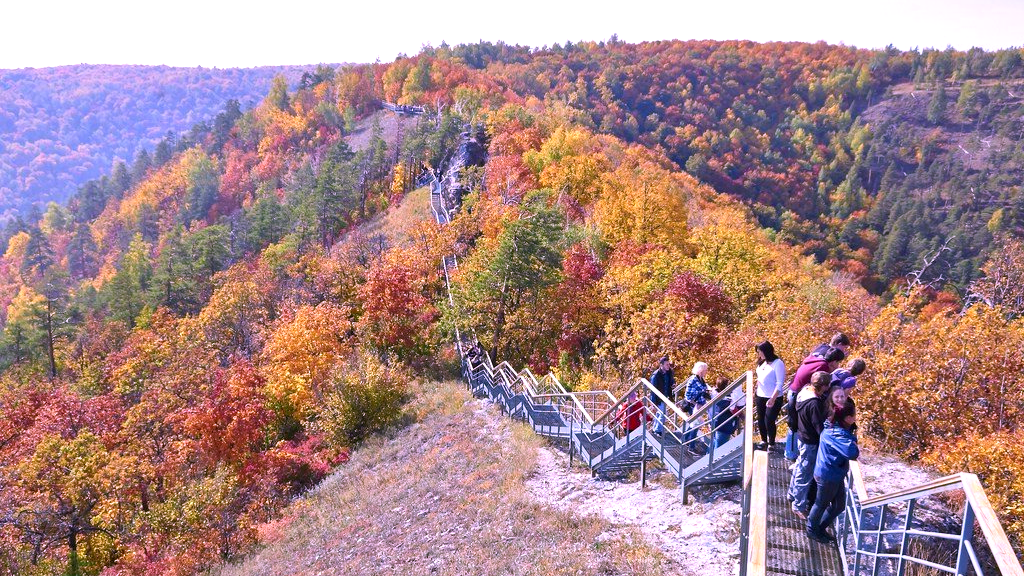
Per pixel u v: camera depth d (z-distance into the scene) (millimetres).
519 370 34750
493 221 52531
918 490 4848
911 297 18969
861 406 15258
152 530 21844
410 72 169750
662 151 179250
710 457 9711
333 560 14516
